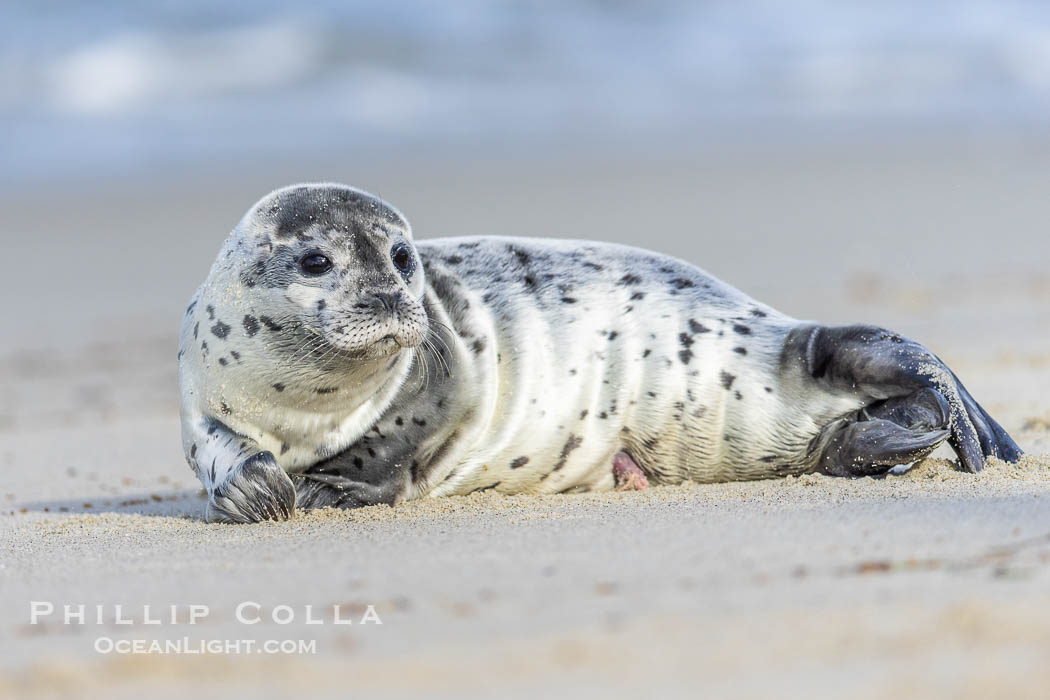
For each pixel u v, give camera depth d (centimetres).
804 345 2133
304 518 1891
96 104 8494
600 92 9019
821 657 1095
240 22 9312
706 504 1827
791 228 5500
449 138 8056
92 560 1648
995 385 2942
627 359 2125
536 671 1091
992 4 10169
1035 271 4584
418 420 2009
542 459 2095
